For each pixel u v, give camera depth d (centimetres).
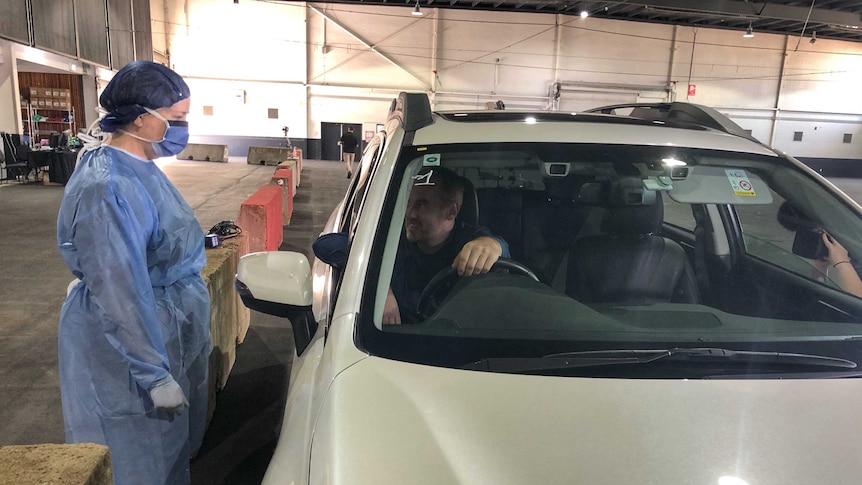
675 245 215
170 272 219
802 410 130
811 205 207
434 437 118
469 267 188
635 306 181
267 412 344
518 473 110
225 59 2559
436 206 190
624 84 2689
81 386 203
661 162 201
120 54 2017
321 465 115
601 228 214
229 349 391
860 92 2827
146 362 192
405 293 171
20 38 1349
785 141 2855
